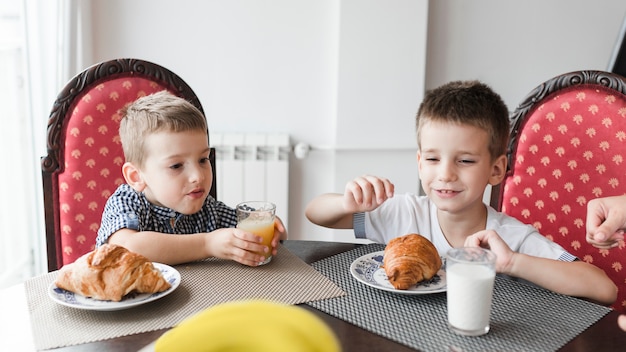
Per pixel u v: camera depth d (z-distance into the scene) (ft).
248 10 7.69
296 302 2.89
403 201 4.52
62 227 4.57
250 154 7.72
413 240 3.21
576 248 4.68
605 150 4.54
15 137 7.78
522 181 4.80
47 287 3.05
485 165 3.95
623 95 4.50
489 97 4.09
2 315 2.71
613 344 2.50
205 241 3.49
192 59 7.79
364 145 7.84
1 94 7.63
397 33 7.63
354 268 3.33
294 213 8.24
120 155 4.67
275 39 7.77
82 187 4.57
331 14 7.70
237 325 1.86
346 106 7.78
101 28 7.58
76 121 4.54
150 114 3.80
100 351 2.37
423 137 4.00
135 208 3.88
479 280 2.50
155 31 7.67
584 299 3.12
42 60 6.59
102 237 3.70
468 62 8.05
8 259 8.01
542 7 7.93
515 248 4.03
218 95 7.90
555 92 4.74
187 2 7.62
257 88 7.90
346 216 4.55
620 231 3.44
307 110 7.97
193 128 3.84
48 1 6.43
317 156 8.08
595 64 8.13
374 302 2.92
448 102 3.89
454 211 4.04
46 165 4.50
